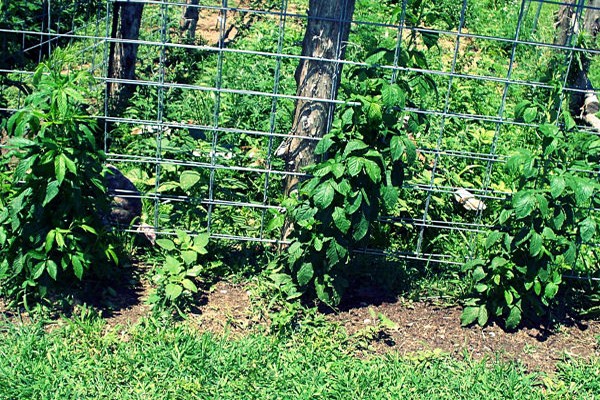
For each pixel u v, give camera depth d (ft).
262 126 23.71
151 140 20.86
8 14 19.17
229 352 15.60
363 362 15.84
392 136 16.42
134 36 24.18
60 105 15.34
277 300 17.26
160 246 18.31
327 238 16.65
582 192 16.06
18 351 15.12
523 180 16.89
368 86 16.52
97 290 17.13
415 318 17.67
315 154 17.75
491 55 37.37
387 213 19.88
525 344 17.26
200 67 29.76
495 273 17.22
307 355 15.76
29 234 15.97
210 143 21.75
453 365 16.22
